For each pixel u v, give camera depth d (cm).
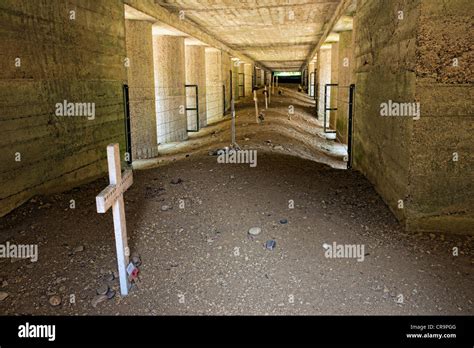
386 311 385
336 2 1064
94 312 394
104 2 816
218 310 396
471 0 457
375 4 693
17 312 388
